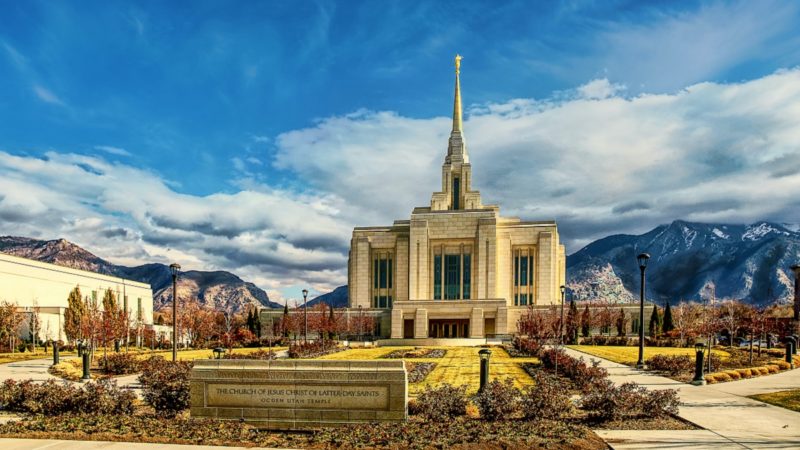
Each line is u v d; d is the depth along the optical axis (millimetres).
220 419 17953
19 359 58375
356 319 113125
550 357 38938
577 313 101000
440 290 126500
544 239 125250
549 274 124438
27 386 22094
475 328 107375
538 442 15273
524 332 91500
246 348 79688
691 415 19656
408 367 40312
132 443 15531
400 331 109688
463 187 140875
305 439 15961
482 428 16641
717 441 15758
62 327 99938
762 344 79750
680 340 76812
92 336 55656
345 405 17609
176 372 21594
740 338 83125
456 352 64188
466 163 142500
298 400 17766
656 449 14898
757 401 23234
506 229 127625
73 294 92500
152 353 64625
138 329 98062
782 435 16547
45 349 78625
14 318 80312
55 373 39812
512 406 18703
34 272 104562
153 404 19891
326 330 94875
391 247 132125
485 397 18828
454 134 145750
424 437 15688
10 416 19891
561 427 16812
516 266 127062
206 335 99125
